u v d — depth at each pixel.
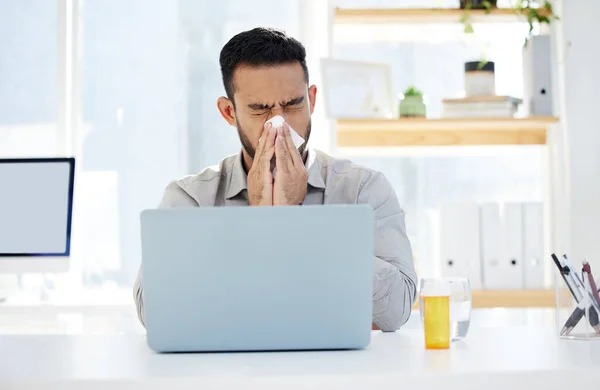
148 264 1.25
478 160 3.31
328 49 3.09
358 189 2.10
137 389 1.02
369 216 1.24
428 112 3.33
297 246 1.24
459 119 3.02
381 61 3.33
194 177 2.19
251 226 1.24
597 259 3.10
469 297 1.41
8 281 3.28
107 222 3.32
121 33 3.34
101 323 3.24
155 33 3.34
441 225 3.04
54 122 3.31
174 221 1.25
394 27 3.22
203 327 1.25
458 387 1.03
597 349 1.27
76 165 3.10
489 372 1.04
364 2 3.33
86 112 3.33
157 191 3.33
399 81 3.34
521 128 3.22
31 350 1.35
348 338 1.26
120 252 3.31
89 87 3.34
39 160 2.92
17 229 2.89
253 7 3.33
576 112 3.11
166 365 1.14
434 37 3.32
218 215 1.24
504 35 3.28
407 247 1.98
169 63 3.34
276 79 1.94
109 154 3.33
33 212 2.89
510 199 3.31
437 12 3.07
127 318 3.25
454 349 1.29
